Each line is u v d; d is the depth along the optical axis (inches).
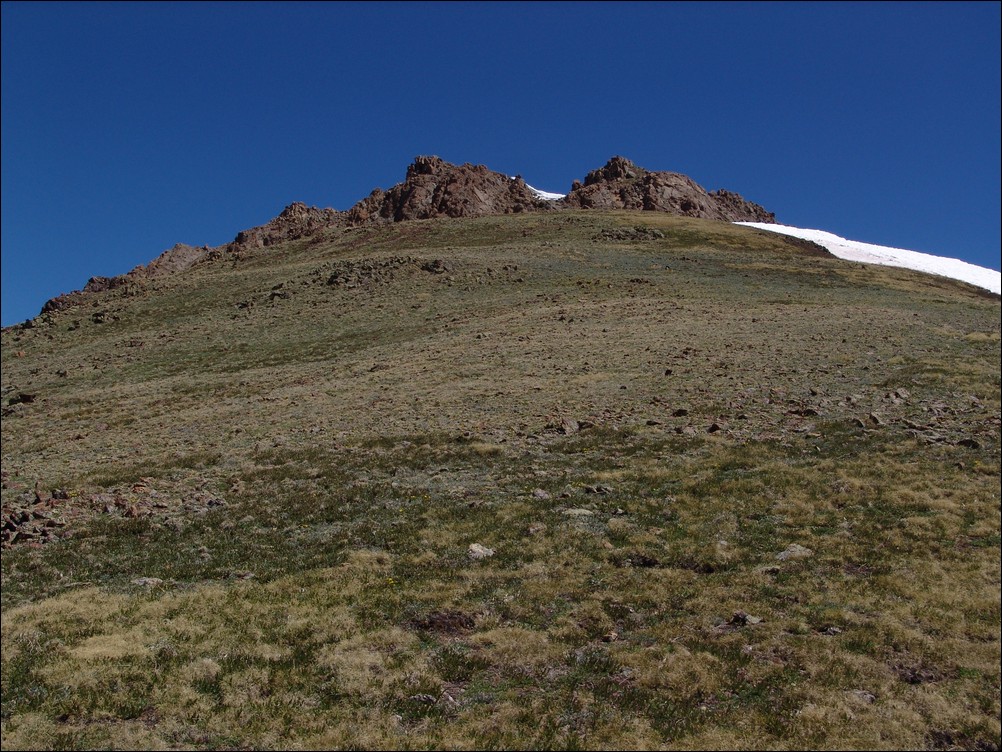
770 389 1256.8
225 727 426.6
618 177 6968.5
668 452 982.4
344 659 500.4
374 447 1100.5
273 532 788.6
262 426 1337.4
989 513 727.1
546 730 419.2
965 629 527.2
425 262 3282.5
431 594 604.1
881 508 759.1
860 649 503.2
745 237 4660.4
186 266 5418.3
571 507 810.8
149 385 1985.7
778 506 779.4
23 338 2962.6
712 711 438.9
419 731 423.5
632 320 2129.7
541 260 3408.0
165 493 944.3
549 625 553.6
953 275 4483.3
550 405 1275.8
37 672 485.7
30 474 1142.3
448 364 1754.4
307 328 2549.2
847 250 4916.3
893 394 1158.3
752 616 554.6
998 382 1200.2
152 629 555.2
